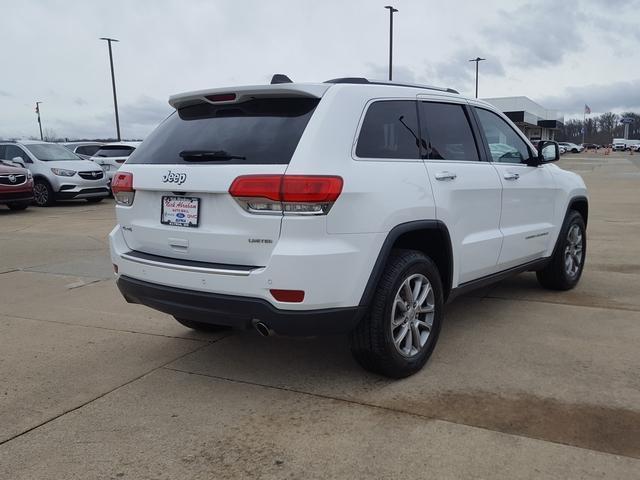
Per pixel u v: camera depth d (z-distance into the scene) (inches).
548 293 230.1
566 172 234.8
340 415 131.0
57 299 236.8
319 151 129.3
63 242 379.9
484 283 184.1
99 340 185.5
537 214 206.4
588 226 410.9
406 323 149.0
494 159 187.5
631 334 179.0
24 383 152.4
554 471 107.1
